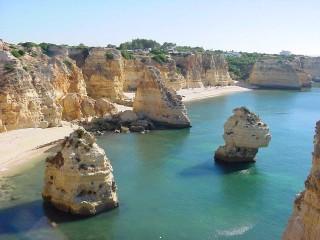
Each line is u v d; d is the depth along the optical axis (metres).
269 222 39.34
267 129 58.88
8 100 67.94
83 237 35.53
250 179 52.00
